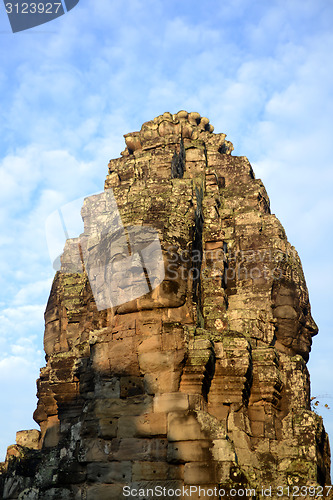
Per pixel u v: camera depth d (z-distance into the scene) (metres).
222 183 27.17
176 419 20.16
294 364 22.81
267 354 22.16
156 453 20.16
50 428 24.77
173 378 20.64
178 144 25.25
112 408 20.84
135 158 24.94
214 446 19.75
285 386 22.50
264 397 21.80
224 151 28.61
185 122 27.20
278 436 21.73
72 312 26.45
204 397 20.95
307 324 24.69
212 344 21.12
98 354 21.67
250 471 20.58
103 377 21.36
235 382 21.25
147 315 21.41
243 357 21.38
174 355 20.78
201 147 26.92
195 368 20.62
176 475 19.81
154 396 20.62
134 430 20.45
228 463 19.55
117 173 24.80
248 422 21.48
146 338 21.17
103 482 20.23
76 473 20.70
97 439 20.64
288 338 23.80
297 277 24.73
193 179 25.22
